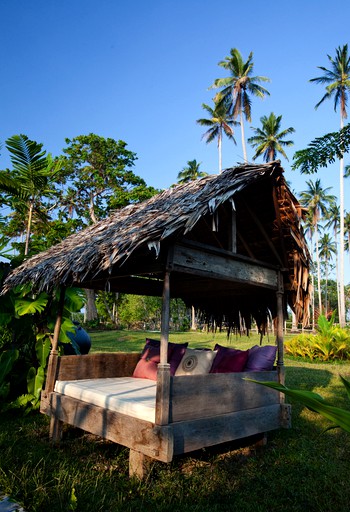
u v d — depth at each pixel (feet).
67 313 21.84
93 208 105.29
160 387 11.11
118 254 11.09
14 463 12.68
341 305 122.72
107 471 12.59
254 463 13.55
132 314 103.71
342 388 26.32
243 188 13.92
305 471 12.80
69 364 17.15
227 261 14.33
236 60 111.34
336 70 91.91
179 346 18.90
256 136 124.77
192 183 16.26
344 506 10.41
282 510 10.22
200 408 12.25
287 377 30.60
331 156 7.45
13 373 20.83
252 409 14.32
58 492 10.32
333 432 17.16
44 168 25.03
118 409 12.71
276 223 16.70
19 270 18.15
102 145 102.63
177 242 12.16
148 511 9.98
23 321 20.80
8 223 73.10
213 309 22.11
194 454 14.60
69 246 17.24
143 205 17.92
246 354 16.28
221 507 10.40
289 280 18.12
